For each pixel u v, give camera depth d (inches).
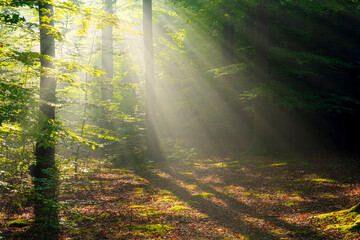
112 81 459.5
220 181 436.5
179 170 530.9
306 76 603.2
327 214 259.4
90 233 239.3
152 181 447.5
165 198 353.1
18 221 251.4
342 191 339.3
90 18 259.4
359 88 609.9
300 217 269.0
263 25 557.3
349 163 490.0
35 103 215.3
